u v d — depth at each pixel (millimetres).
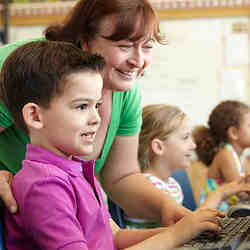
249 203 1316
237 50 3273
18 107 913
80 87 875
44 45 938
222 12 3271
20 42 1216
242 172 2654
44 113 882
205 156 2555
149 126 1899
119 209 1510
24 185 840
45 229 805
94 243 917
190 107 3352
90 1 1133
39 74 877
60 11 3395
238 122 2516
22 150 1194
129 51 1116
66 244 795
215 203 1563
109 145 1332
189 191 2006
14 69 912
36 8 3410
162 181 1869
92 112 894
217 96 3312
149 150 1897
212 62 3309
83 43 1153
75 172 914
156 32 1154
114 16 1076
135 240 1087
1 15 3480
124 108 1341
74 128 873
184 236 903
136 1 1092
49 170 855
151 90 3389
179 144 1904
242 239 912
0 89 949
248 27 3252
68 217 821
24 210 828
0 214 868
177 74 3352
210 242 888
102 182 1447
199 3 3279
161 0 3301
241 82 3285
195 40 3314
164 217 1225
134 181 1371
